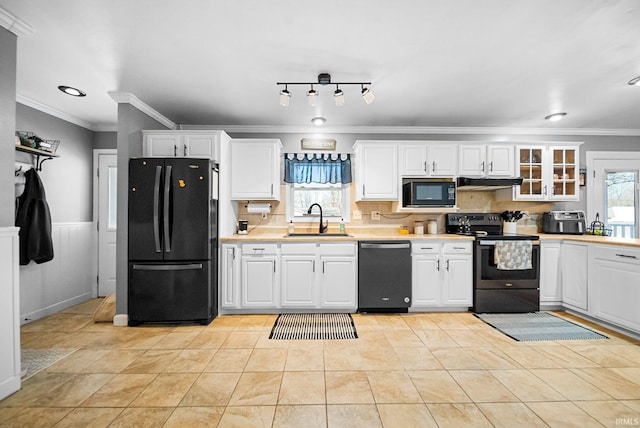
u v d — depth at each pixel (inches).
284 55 92.8
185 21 76.2
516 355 95.1
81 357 94.4
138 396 74.3
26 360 92.6
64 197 148.5
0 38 72.9
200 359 92.8
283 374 84.1
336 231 162.6
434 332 113.7
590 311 123.2
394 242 134.8
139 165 119.9
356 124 161.5
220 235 133.3
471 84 112.4
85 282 160.6
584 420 65.3
